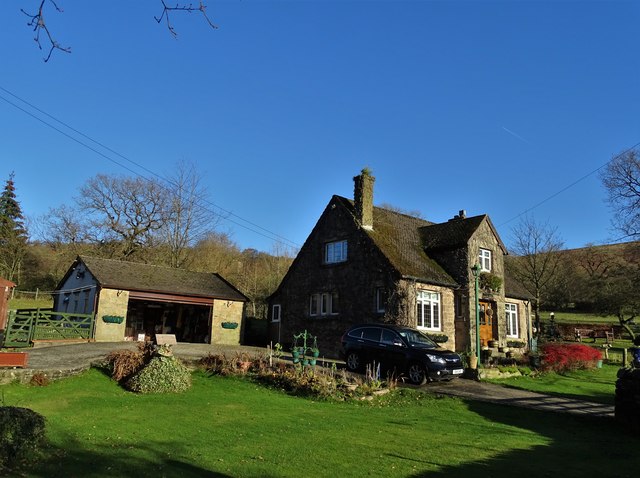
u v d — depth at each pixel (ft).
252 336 110.32
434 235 93.35
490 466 26.20
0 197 183.83
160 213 155.94
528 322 104.27
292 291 96.48
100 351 62.34
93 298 85.20
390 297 76.64
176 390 44.27
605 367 77.97
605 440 34.37
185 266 153.38
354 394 45.65
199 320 104.63
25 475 20.89
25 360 43.68
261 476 22.94
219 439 29.58
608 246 165.37
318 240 93.45
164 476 22.08
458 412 42.01
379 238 84.38
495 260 92.07
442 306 81.56
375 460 26.35
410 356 55.06
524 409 43.75
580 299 158.51
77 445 26.35
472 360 60.23
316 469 24.35
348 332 63.10
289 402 43.11
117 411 35.81
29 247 177.58
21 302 149.28
